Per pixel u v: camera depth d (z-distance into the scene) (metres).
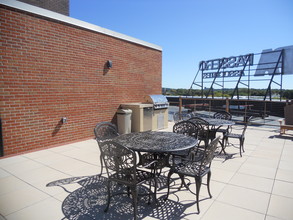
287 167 3.89
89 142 5.76
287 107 7.08
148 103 7.52
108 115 6.84
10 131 4.49
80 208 2.47
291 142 5.86
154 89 8.97
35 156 4.48
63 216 2.30
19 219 2.24
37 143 4.99
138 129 6.90
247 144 5.64
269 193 2.87
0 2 4.20
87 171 3.66
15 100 4.53
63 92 5.48
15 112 4.55
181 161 3.06
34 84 4.85
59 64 5.34
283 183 3.19
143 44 8.12
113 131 4.02
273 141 5.98
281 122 6.97
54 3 8.91
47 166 3.90
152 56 8.72
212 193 2.87
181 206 2.53
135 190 2.20
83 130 6.07
